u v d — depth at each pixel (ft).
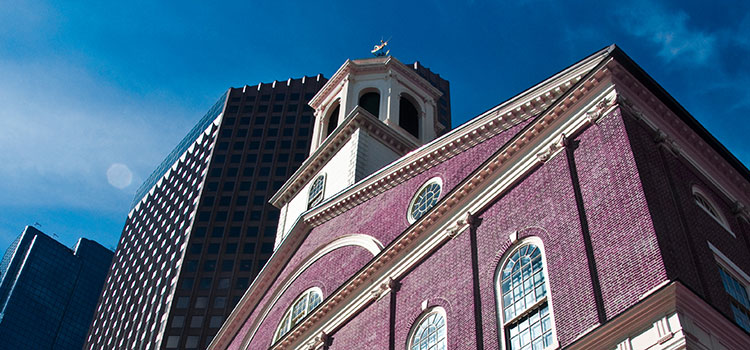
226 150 417.69
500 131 97.86
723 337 60.75
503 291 79.46
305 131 418.51
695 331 58.85
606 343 62.59
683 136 85.66
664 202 71.82
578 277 70.18
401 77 175.32
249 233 373.81
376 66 175.01
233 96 451.53
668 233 67.56
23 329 655.76
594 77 83.46
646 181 71.67
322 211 128.47
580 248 71.92
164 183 471.62
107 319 417.69
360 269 104.12
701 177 84.02
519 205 84.69
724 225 81.51
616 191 72.90
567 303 69.82
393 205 111.55
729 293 71.67
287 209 160.76
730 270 74.49
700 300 60.54
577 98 85.15
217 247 369.71
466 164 100.37
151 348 338.95
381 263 102.17
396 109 164.76
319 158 156.87
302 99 436.76
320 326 108.78
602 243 70.64
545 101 92.68
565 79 90.53
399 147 154.30
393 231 107.04
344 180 142.92
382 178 117.39
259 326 129.39
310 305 116.98
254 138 420.36
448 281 88.17
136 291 403.95
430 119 171.63
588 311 66.95
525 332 73.36
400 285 97.55
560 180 80.59
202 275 358.43
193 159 448.65
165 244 406.00
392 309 95.50
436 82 483.92
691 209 76.02
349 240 116.98
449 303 85.56
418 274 95.14
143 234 449.89
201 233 377.50
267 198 388.78
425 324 88.33
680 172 80.12
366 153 146.41
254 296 136.36
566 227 75.51
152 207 464.65
